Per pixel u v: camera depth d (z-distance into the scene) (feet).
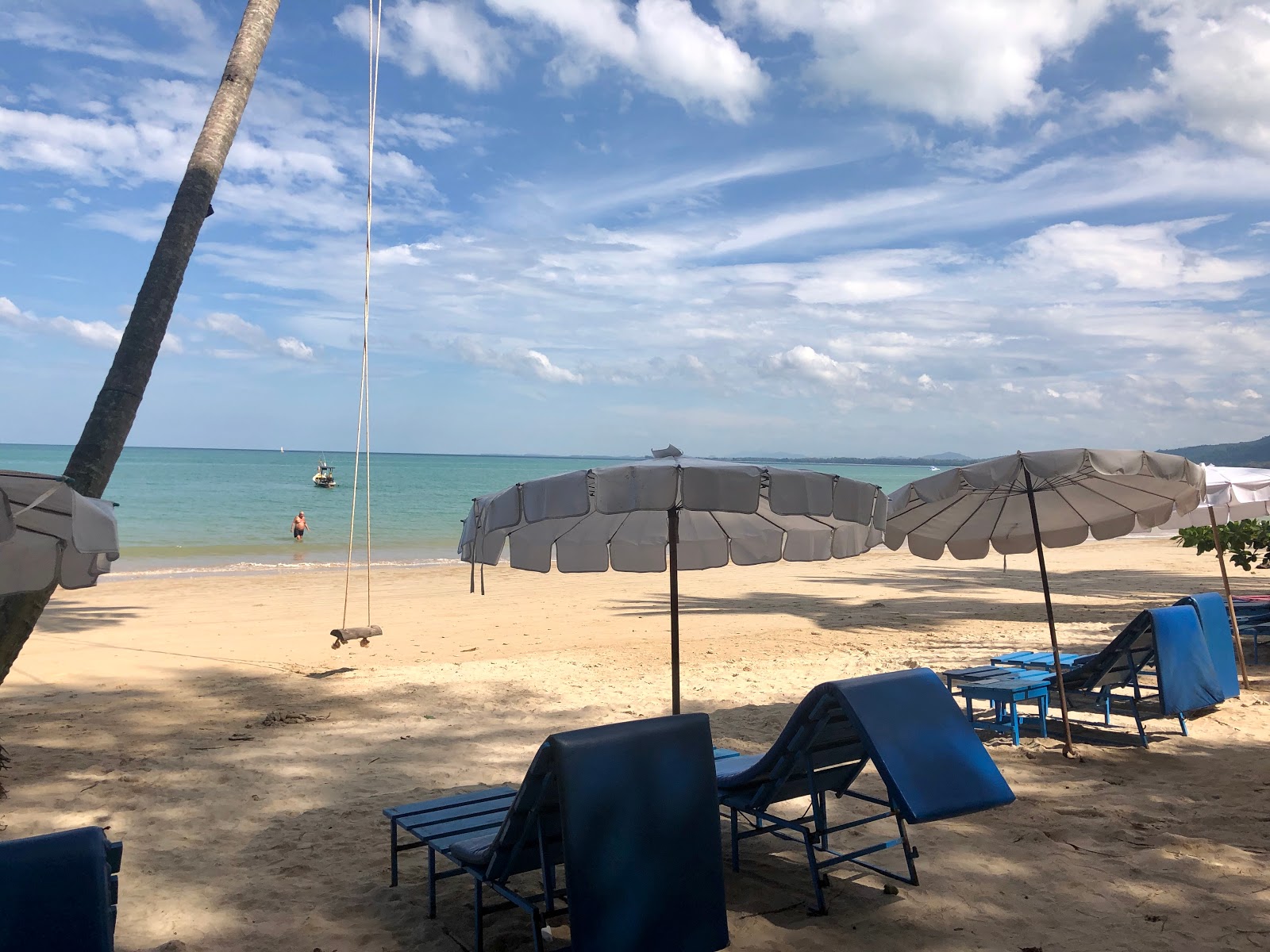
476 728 25.32
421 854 16.26
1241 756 21.12
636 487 13.28
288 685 31.17
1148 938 12.48
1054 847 15.89
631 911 10.45
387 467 519.19
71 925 8.13
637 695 29.37
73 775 20.93
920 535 24.58
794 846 16.48
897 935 12.75
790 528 19.21
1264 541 39.99
